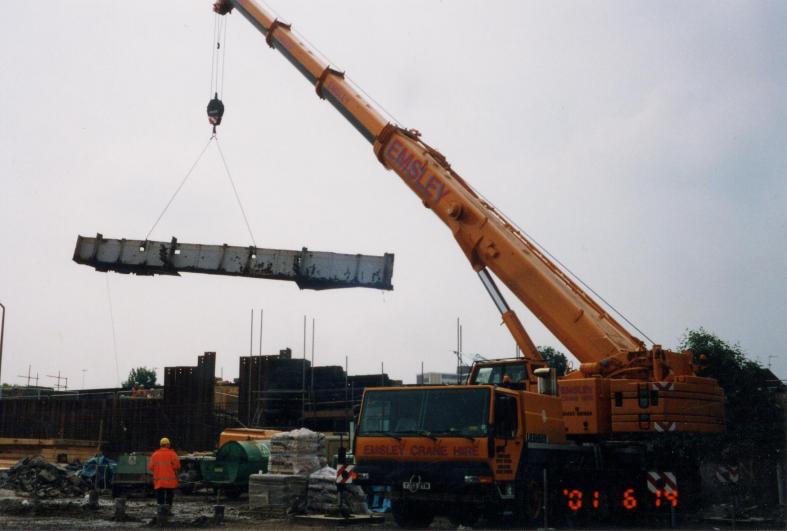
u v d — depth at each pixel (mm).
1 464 31672
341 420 32000
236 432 28203
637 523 17031
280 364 34000
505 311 19016
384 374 32938
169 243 27156
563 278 18750
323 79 24500
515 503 14406
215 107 27922
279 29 26344
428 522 15727
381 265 26531
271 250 26938
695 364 17547
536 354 18469
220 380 41719
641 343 17125
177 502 23688
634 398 16312
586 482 16875
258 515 17812
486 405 13789
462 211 19844
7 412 38500
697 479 18344
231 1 28141
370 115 22766
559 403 16484
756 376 25359
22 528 14414
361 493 17484
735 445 22266
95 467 27266
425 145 21766
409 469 13984
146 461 24703
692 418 16422
